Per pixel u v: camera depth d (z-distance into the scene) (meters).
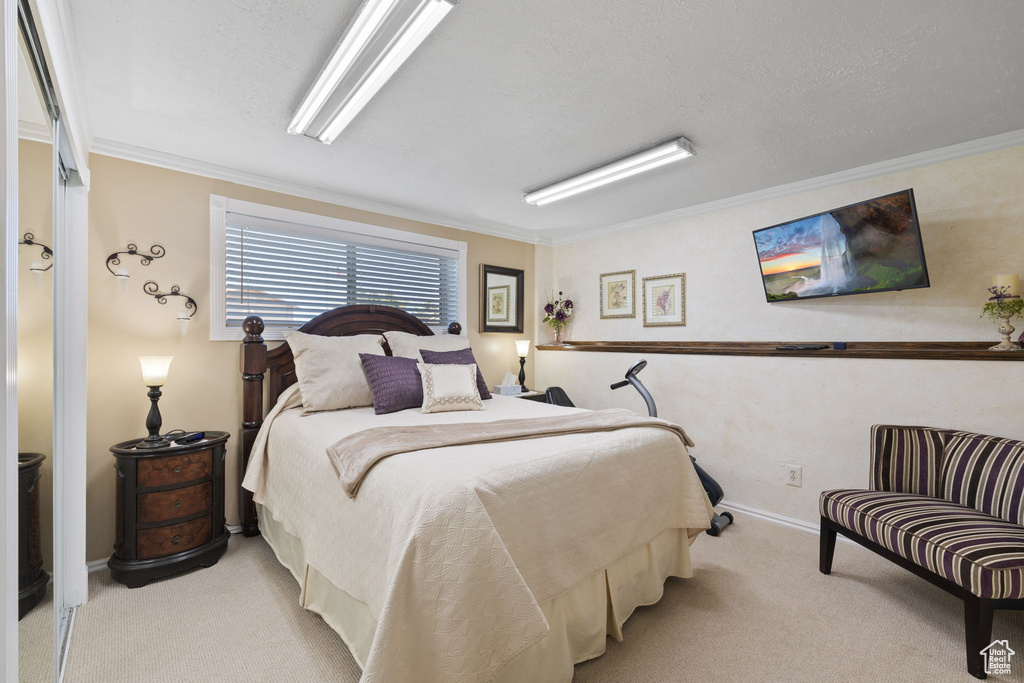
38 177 1.37
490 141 2.64
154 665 1.78
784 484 3.25
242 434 3.05
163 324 2.82
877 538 2.13
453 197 3.66
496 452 1.88
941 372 2.61
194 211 2.93
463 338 3.89
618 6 1.58
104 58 1.85
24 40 1.18
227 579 2.46
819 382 3.09
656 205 3.86
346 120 2.28
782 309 3.39
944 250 2.73
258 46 1.79
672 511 2.31
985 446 2.23
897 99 2.17
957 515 2.03
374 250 3.83
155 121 2.40
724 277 3.72
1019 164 2.50
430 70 1.95
